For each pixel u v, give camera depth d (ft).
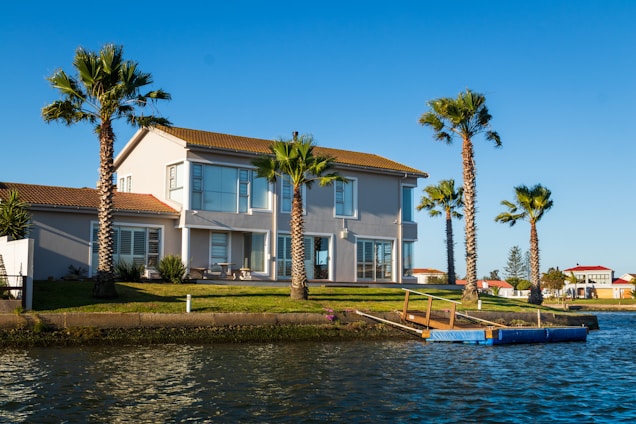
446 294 140.56
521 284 401.90
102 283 92.27
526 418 47.42
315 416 46.96
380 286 144.25
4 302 79.15
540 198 163.43
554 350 88.53
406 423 45.60
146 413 46.78
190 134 137.49
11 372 59.62
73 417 45.34
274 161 110.52
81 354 70.85
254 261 135.33
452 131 135.03
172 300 96.12
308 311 96.78
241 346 82.23
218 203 130.62
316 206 143.13
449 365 70.95
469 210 130.82
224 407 48.93
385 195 154.10
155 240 126.31
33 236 113.50
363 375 63.16
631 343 100.73
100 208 93.71
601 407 51.08
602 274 447.01
